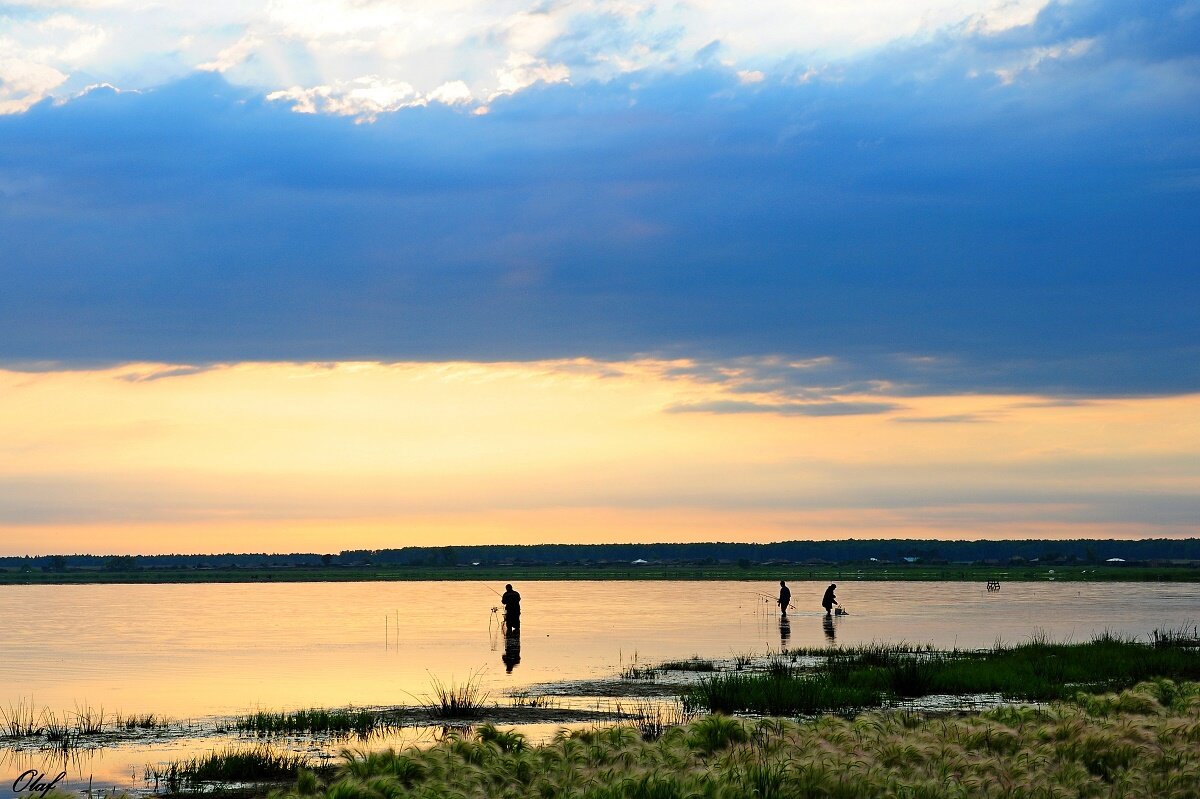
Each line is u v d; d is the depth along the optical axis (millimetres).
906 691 28812
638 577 177375
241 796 17219
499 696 28703
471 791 15062
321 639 49281
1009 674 30734
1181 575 169625
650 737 21016
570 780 15305
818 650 41906
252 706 27172
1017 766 15922
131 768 19516
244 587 141875
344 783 14805
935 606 78500
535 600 90812
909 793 14367
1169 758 16688
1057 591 110312
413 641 47938
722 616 66812
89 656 41250
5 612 75750
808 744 17234
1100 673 31656
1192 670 32312
